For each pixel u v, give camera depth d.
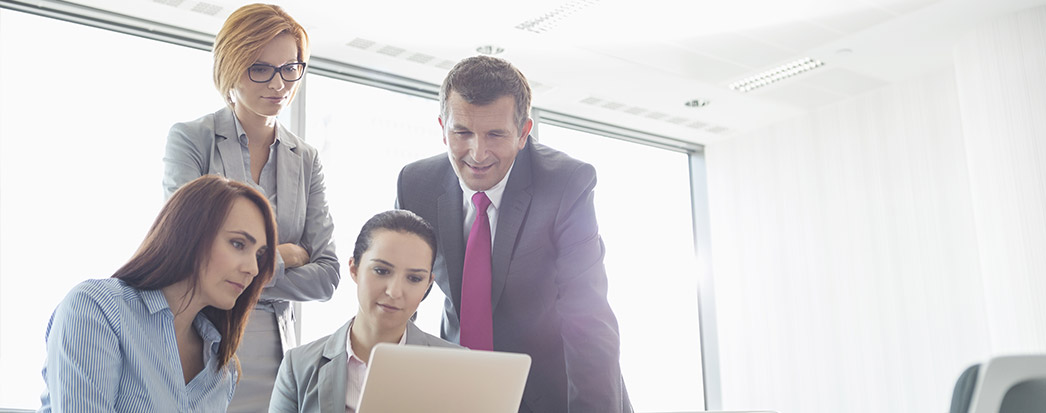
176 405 1.73
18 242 4.08
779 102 6.33
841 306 6.17
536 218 2.11
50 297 4.10
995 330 4.79
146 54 4.69
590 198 2.16
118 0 4.45
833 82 5.97
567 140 6.64
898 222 5.90
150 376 1.69
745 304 6.83
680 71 5.73
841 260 6.21
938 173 5.71
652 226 6.96
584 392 2.05
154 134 4.59
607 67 5.65
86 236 4.24
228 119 2.52
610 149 6.88
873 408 5.89
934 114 5.77
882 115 6.07
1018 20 4.84
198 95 4.79
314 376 1.91
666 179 7.17
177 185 2.38
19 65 4.32
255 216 1.83
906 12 4.93
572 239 2.11
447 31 5.07
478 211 2.10
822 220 6.37
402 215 2.03
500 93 1.93
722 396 6.89
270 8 2.52
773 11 4.91
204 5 4.55
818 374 6.26
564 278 2.11
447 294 2.16
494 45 5.26
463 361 1.40
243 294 1.89
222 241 1.78
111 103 4.50
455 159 2.02
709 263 7.15
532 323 2.11
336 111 5.38
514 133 1.99
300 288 2.42
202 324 1.87
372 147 5.45
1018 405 0.98
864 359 5.99
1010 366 0.98
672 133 6.96
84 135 4.38
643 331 6.67
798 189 6.55
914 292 5.76
